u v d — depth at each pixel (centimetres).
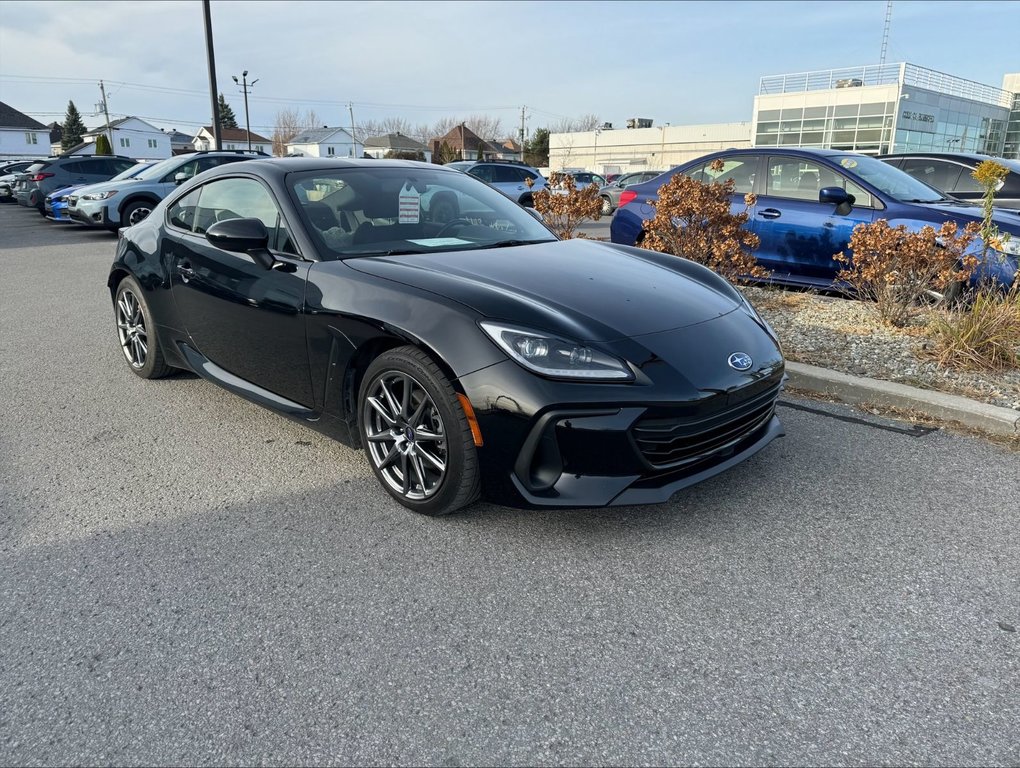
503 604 226
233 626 215
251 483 311
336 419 304
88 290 784
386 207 346
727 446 275
